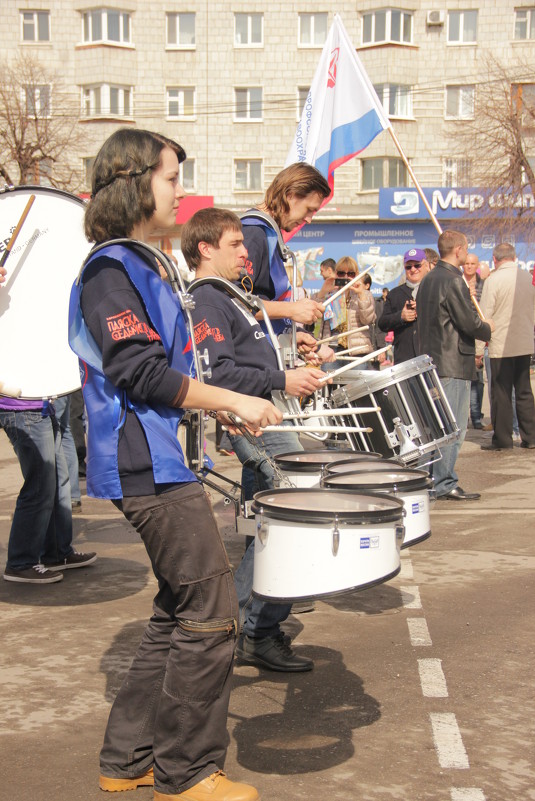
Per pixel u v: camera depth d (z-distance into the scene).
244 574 4.14
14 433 5.54
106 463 2.83
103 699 3.85
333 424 5.79
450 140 38.50
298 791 3.06
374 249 35.09
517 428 11.98
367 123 7.61
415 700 3.79
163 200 2.92
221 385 3.82
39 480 5.58
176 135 39.47
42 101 37.03
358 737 3.46
